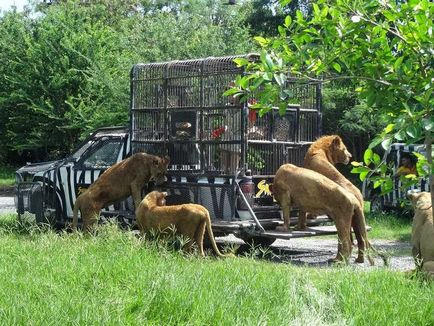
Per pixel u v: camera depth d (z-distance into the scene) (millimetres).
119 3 59344
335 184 12609
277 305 7887
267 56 6797
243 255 14094
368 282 8820
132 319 7199
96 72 30250
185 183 13859
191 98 13961
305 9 39438
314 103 14625
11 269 9656
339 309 7953
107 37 35312
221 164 13469
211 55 27922
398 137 6129
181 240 11727
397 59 6711
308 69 7145
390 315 7598
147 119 14758
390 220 20094
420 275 9312
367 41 6996
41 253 10883
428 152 6527
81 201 14133
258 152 13625
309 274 9789
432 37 6531
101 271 9156
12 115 38500
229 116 13359
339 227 12508
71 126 32719
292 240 17281
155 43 28703
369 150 6609
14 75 37281
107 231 12148
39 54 35656
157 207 12508
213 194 13461
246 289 8227
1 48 39375
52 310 7188
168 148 14320
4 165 47875
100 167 15430
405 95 6840
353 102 32375
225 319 7199
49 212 15930
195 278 8578
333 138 13719
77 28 36469
